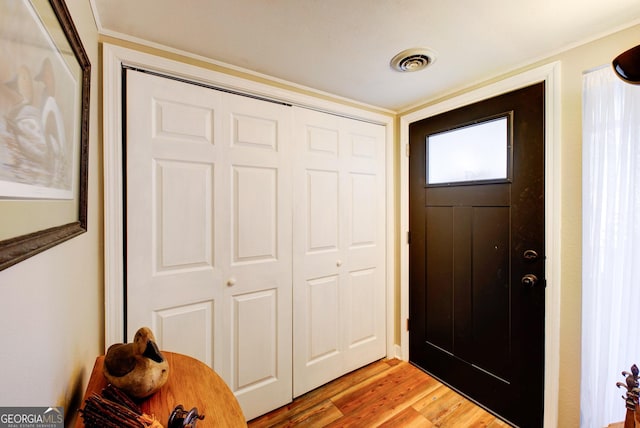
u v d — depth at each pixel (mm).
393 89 1813
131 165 1273
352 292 2066
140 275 1301
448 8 1078
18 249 412
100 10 1081
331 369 1958
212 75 1452
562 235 1365
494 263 1640
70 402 750
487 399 1672
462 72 1586
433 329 1998
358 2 1046
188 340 1422
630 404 854
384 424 1574
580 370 1314
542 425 1436
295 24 1177
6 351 418
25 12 448
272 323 1695
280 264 1718
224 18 1136
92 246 1074
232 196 1543
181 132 1389
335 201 1965
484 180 1679
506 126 1575
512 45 1323
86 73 872
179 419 610
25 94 451
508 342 1576
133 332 1283
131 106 1271
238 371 1575
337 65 1514
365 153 2107
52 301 617
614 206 1212
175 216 1381
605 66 1225
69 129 704
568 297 1351
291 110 1752
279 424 1582
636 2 1037
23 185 448
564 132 1349
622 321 1196
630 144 1172
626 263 1186
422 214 2062
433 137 1978
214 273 1491
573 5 1057
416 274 2117
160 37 1263
